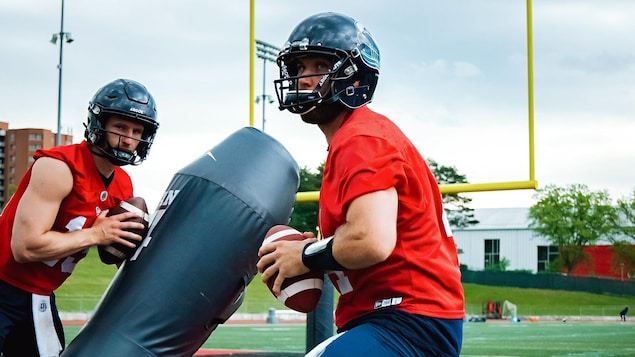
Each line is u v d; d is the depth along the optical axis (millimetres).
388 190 2160
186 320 3365
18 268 3465
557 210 42531
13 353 3631
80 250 3391
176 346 3367
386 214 2129
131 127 3426
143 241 3488
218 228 3414
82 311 22625
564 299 36969
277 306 27484
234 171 3512
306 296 2383
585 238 42562
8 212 3484
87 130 3416
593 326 19828
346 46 2391
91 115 3400
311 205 27000
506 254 45438
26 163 76875
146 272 3395
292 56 2447
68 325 15547
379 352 2186
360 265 2152
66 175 3336
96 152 3436
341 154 2223
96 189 3453
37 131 77062
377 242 2100
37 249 3279
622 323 23547
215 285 3395
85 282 29594
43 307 3555
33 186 3312
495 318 29625
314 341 4527
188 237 3406
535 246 44812
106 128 3402
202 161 3588
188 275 3369
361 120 2344
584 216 42312
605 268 42062
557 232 42531
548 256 44562
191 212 3441
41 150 3375
